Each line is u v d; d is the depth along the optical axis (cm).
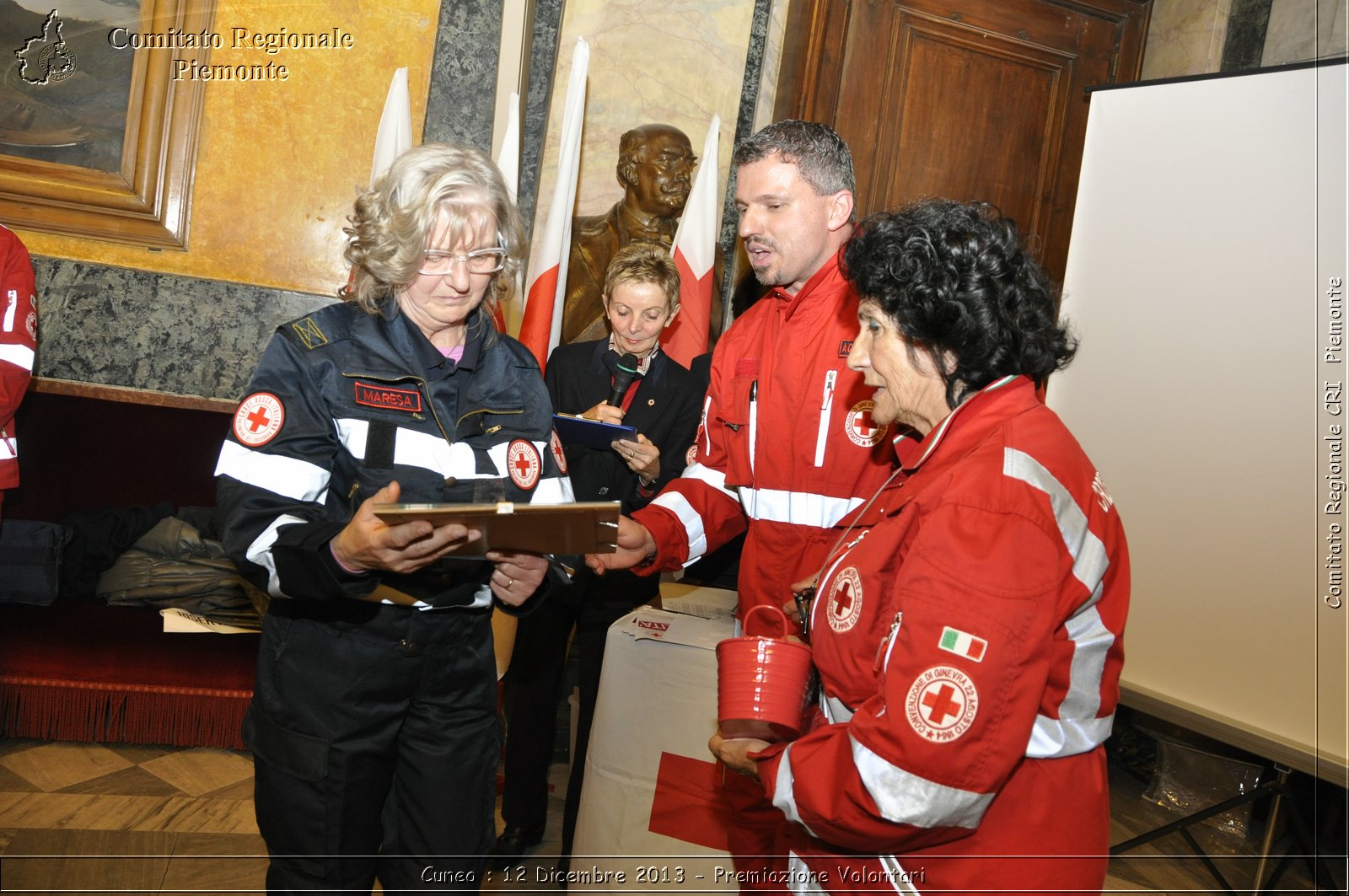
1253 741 282
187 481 358
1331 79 292
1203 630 305
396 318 135
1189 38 426
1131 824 318
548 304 302
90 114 273
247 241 284
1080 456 114
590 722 240
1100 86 346
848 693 119
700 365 268
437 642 137
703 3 395
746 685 127
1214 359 309
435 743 140
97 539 321
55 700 280
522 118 375
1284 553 288
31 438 343
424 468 132
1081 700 110
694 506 199
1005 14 429
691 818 186
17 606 297
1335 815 306
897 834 102
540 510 109
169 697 285
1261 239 302
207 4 276
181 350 283
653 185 344
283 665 132
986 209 121
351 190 288
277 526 122
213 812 249
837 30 406
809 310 186
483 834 145
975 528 103
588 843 194
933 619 100
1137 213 333
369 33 285
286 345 129
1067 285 348
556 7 376
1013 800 108
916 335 118
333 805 130
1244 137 309
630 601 243
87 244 276
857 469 181
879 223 122
